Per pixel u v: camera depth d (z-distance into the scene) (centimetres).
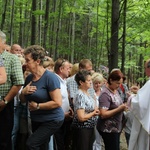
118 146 517
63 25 2367
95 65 1677
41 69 427
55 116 424
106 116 500
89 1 1706
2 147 459
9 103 461
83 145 487
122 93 578
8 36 1786
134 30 1355
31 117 434
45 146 439
